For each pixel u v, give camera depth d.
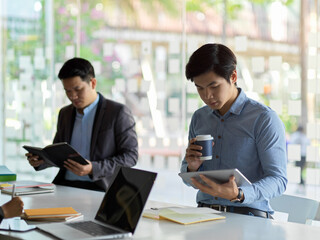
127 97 4.00
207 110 2.36
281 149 2.09
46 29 4.78
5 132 5.18
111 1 4.13
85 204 2.26
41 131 4.88
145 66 3.90
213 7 3.46
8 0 5.07
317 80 2.98
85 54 4.33
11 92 5.11
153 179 1.69
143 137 3.89
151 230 1.77
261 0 3.22
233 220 1.94
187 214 2.00
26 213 1.95
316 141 2.98
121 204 1.79
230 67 2.04
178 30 3.68
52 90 4.73
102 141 3.10
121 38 4.05
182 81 3.67
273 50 3.18
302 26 3.05
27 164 5.03
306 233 1.73
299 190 3.05
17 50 5.04
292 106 3.09
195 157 2.03
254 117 2.16
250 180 2.18
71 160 2.69
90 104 3.15
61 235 1.64
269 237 1.67
